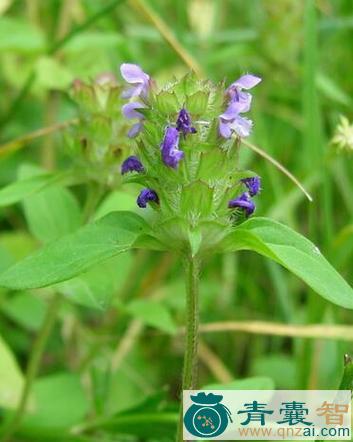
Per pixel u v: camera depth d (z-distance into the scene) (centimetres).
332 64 46
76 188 40
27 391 32
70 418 33
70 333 36
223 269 40
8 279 24
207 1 47
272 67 43
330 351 35
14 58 41
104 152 31
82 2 44
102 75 32
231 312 38
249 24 48
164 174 25
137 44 47
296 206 41
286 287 37
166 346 38
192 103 25
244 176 26
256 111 41
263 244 24
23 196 30
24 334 37
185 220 25
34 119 43
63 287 29
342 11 46
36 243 37
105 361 36
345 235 34
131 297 37
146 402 31
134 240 25
